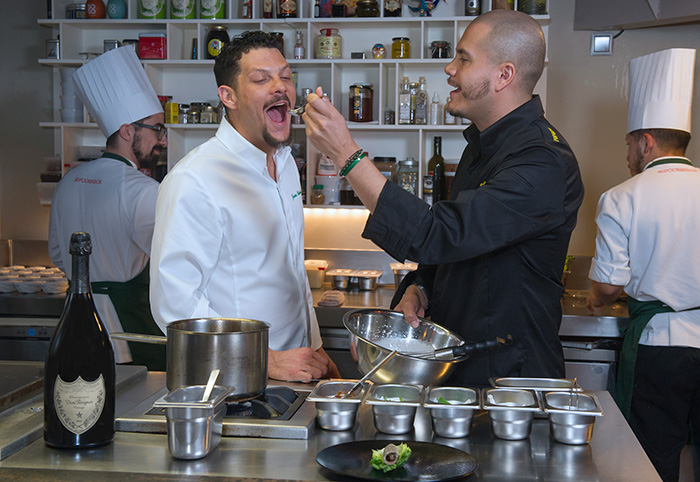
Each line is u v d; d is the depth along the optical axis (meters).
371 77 3.49
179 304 1.63
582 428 1.07
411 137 3.51
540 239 1.58
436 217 1.40
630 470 0.98
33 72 3.71
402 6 3.42
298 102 3.44
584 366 2.79
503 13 1.66
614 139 3.35
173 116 3.41
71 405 1.02
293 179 1.95
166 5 3.51
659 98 2.60
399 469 0.94
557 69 3.37
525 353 1.61
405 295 1.81
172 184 1.67
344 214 3.61
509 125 1.64
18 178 3.77
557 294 1.66
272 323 1.81
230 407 1.17
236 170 1.75
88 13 3.50
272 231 1.79
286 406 1.19
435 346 1.57
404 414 1.11
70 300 1.03
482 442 1.08
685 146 2.64
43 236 3.79
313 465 0.98
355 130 3.53
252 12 3.40
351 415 1.12
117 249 2.51
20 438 1.03
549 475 0.96
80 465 0.97
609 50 3.31
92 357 1.03
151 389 1.33
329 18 3.33
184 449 0.99
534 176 1.44
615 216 2.55
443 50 3.30
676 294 2.49
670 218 2.48
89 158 3.54
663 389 2.54
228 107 1.78
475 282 1.63
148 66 3.45
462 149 3.48
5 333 3.05
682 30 3.23
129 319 2.51
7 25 3.71
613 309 2.91
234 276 1.75
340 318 2.94
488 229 1.40
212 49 3.40
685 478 2.75
